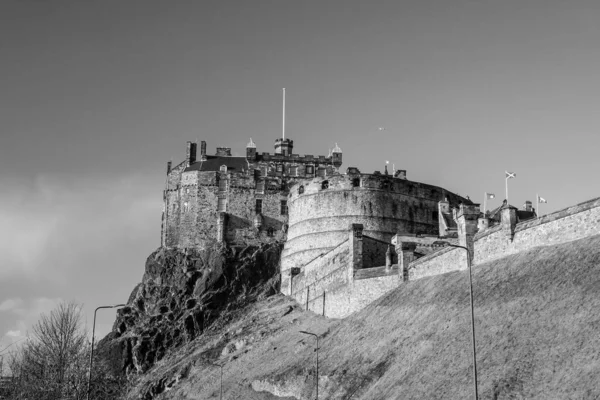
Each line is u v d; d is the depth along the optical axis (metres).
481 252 92.31
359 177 175.00
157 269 195.50
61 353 97.31
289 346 128.00
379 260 126.06
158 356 176.00
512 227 87.38
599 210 76.38
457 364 74.00
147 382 158.88
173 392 144.62
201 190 198.00
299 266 175.75
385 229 172.00
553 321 68.56
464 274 93.06
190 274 188.38
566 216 80.12
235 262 189.25
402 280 108.81
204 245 195.00
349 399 87.56
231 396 121.00
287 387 107.38
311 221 177.12
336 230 172.62
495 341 72.50
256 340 145.12
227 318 177.75
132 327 187.50
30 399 93.69
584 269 72.00
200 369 149.38
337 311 128.88
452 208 168.88
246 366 133.25
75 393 95.88
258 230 195.00
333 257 140.88
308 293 148.88
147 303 191.75
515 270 82.31
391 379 82.81
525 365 65.50
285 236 194.25
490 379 66.62
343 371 94.88
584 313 66.25
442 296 91.75
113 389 115.12
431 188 181.25
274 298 173.00
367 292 118.25
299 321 142.00
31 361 97.00
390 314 100.88
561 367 62.09
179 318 181.62
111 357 177.62
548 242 82.00
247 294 183.88
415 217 176.50
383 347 92.69
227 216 195.88
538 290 75.00
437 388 72.25
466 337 77.50
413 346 86.00
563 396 58.50
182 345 176.38
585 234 77.56
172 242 199.75
